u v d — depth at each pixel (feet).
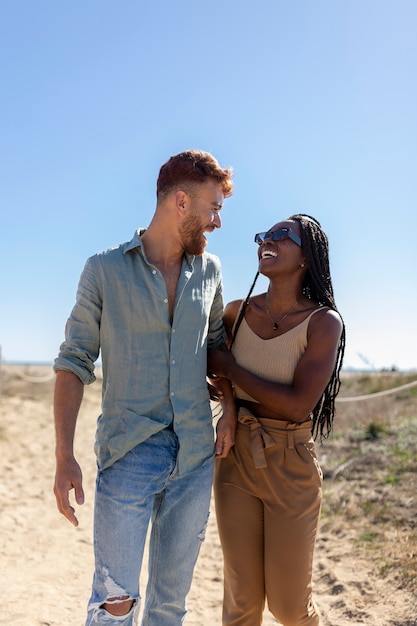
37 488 25.55
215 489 9.93
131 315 8.83
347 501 20.21
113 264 8.89
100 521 8.57
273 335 9.82
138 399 8.84
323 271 9.93
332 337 9.41
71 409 8.63
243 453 9.64
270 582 9.34
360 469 23.48
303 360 9.43
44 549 18.04
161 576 9.19
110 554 8.41
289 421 9.55
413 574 14.24
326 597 14.02
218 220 9.24
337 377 10.48
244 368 9.79
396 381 41.32
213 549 18.25
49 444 35.73
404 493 19.94
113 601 8.32
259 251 10.03
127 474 8.59
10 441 35.19
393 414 32.09
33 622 12.94
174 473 8.95
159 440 8.86
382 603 13.34
